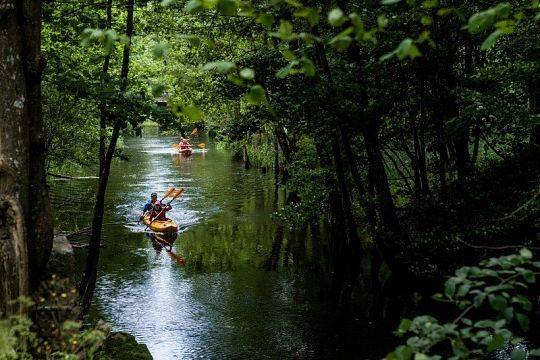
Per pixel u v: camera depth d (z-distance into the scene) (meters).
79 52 11.23
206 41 2.42
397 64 11.22
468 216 11.13
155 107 7.92
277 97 12.05
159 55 2.32
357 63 11.36
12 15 5.68
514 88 10.19
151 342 10.41
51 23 9.74
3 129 5.64
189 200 25.83
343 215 16.77
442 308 11.42
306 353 9.86
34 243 6.01
